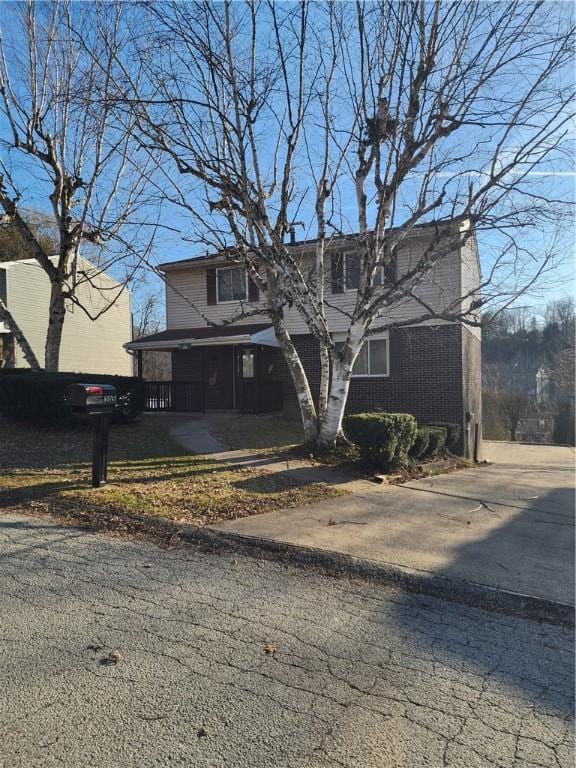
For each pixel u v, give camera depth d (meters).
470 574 4.84
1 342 21.56
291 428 14.56
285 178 9.76
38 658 3.26
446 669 3.29
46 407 11.29
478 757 2.50
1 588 4.32
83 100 10.88
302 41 9.04
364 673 3.21
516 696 3.01
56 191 12.71
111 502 6.77
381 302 10.09
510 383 50.44
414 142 8.97
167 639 3.54
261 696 2.93
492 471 13.26
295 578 4.77
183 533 5.84
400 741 2.59
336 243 15.01
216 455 10.63
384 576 4.85
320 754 2.49
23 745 2.50
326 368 11.31
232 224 9.89
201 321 19.17
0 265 21.77
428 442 12.41
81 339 25.61
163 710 2.78
